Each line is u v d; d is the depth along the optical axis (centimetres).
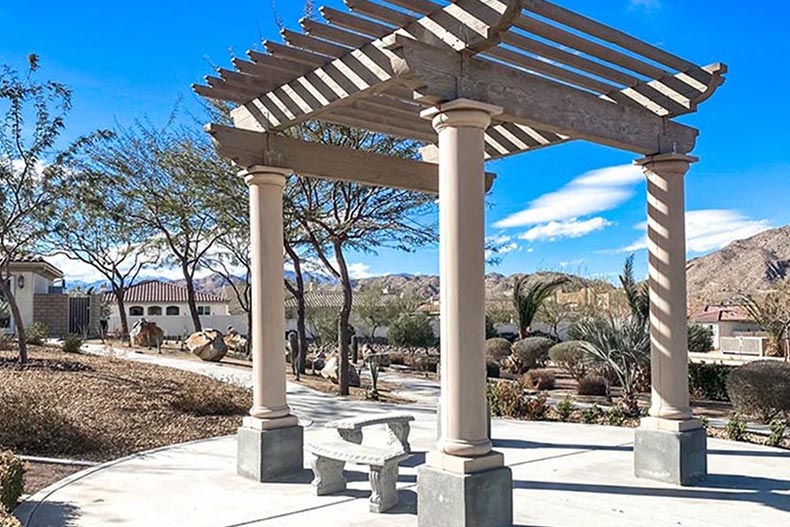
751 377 1105
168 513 551
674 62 627
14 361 1288
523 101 541
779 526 513
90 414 930
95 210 1714
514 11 458
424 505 493
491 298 3547
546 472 689
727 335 3844
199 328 2542
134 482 654
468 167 490
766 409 1095
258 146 672
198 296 4791
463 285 484
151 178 1861
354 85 556
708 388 1509
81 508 564
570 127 578
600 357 1271
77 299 3133
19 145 1268
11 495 542
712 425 1055
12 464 558
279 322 681
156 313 4691
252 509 562
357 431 703
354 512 552
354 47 552
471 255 487
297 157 700
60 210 1452
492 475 481
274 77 624
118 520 532
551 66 580
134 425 930
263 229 675
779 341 2695
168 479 665
